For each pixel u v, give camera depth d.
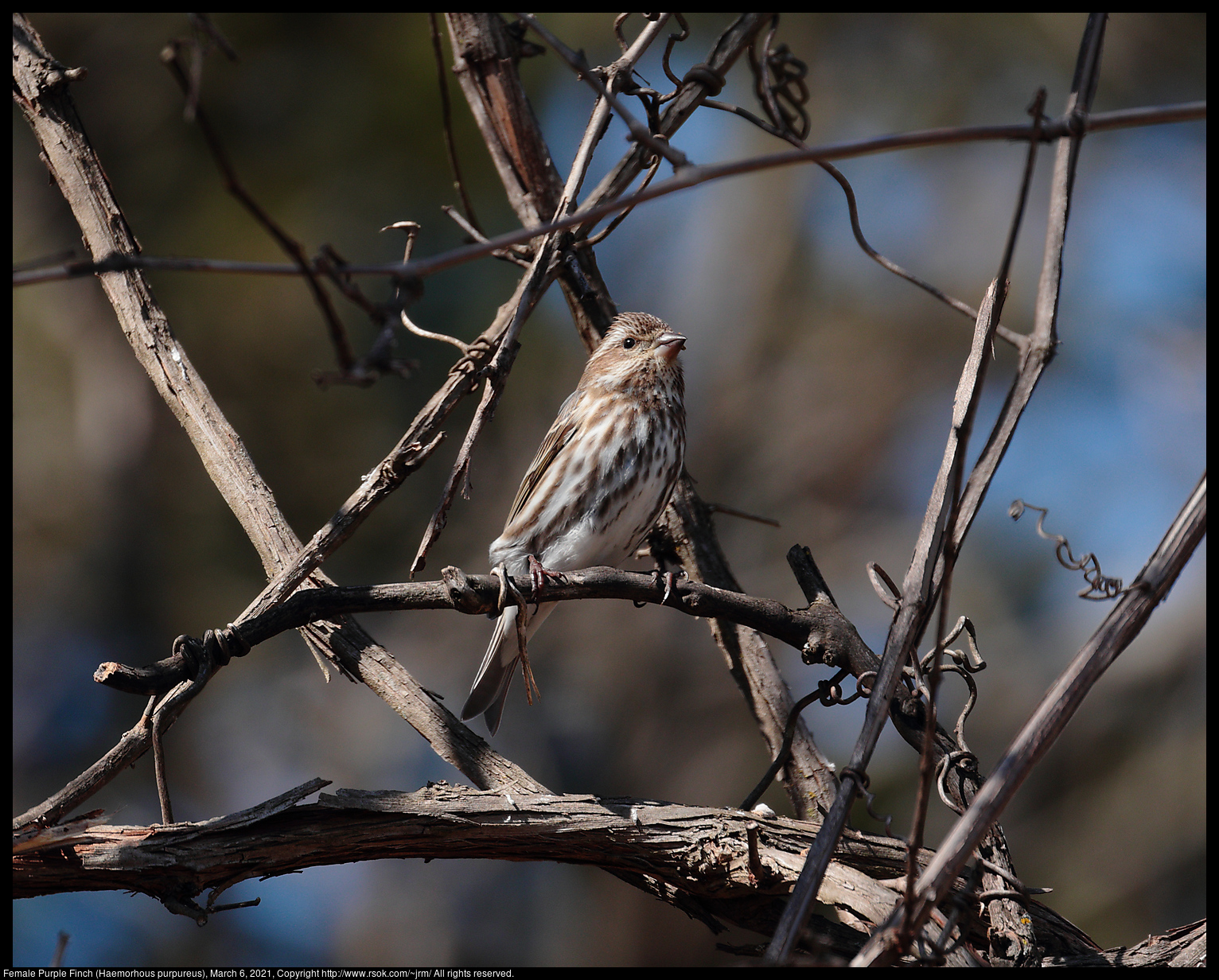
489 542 13.69
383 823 4.98
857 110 14.94
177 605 12.20
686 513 7.63
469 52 7.22
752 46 6.30
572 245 5.81
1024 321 14.43
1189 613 13.62
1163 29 12.77
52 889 4.77
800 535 15.70
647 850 5.15
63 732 13.12
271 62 11.02
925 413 15.91
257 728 14.38
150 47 10.95
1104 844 13.15
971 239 15.21
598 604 15.77
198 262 3.41
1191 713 13.38
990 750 13.34
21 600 12.30
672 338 8.14
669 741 15.28
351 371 3.29
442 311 11.85
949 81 14.27
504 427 14.00
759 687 6.65
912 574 4.93
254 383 11.61
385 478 5.57
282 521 5.99
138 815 13.42
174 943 13.70
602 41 12.09
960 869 3.97
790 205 16.45
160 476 12.56
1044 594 14.09
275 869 4.91
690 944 14.59
